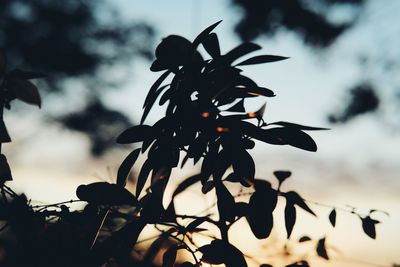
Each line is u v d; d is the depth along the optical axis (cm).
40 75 66
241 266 69
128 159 72
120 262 70
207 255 69
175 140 71
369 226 79
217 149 71
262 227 69
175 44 71
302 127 70
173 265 72
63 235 71
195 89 70
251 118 70
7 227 72
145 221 70
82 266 68
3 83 65
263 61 71
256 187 71
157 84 70
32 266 69
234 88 71
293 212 74
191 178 76
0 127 67
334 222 79
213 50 72
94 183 72
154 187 69
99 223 71
